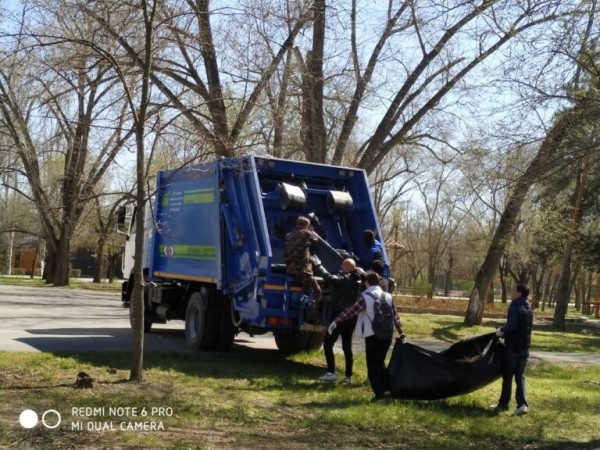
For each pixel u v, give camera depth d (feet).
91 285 146.30
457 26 39.78
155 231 49.55
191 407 27.14
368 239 40.04
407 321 78.28
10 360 35.22
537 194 34.45
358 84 72.33
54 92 34.50
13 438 21.57
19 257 247.50
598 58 30.50
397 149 116.26
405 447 23.63
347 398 30.66
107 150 35.63
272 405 28.71
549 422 28.73
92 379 29.78
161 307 49.06
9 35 30.89
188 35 35.24
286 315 37.37
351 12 70.54
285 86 59.98
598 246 99.35
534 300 186.19
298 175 40.91
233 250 40.16
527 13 30.89
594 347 67.31
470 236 181.06
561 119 30.27
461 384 29.58
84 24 32.99
